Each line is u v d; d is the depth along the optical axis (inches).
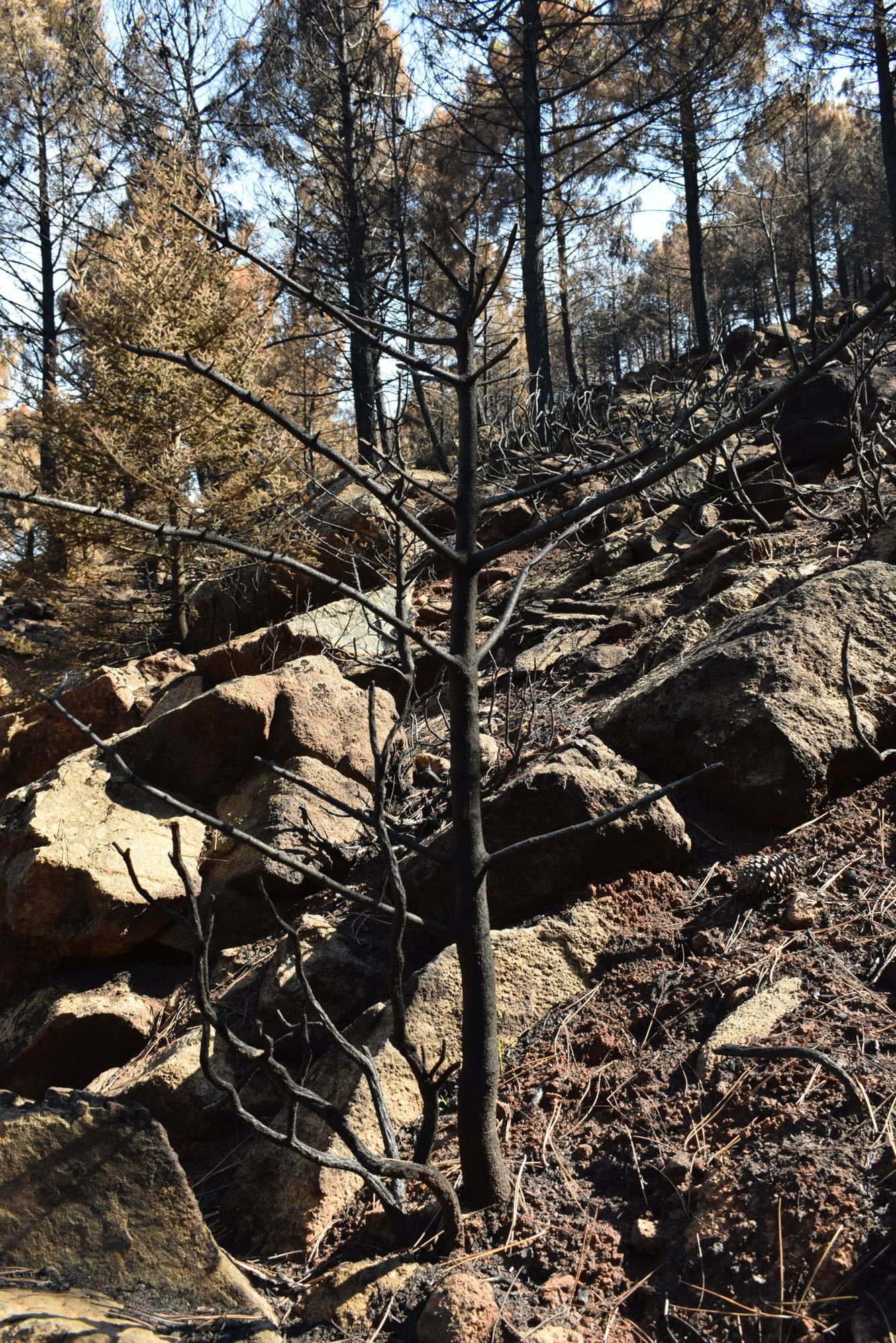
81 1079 143.9
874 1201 77.1
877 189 1369.3
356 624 271.9
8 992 162.4
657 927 121.9
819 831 128.8
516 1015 114.3
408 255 572.7
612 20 625.0
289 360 577.6
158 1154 92.8
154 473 377.1
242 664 271.4
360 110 629.9
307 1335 84.2
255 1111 118.0
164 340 374.0
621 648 209.5
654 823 128.6
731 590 191.2
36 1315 79.8
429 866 134.0
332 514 339.0
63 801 165.8
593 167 785.6
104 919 152.3
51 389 412.5
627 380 665.6
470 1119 90.4
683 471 297.1
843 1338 70.0
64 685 77.4
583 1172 93.9
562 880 129.0
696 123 698.2
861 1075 88.7
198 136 642.8
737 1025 100.4
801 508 233.1
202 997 74.5
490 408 342.6
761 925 116.0
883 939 106.4
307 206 606.9
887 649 147.9
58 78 690.8
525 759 159.0
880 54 748.0
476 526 97.9
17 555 485.7
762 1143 87.0
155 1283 87.9
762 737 132.6
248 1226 103.3
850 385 286.4
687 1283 79.7
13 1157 92.4
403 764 176.1
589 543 308.7
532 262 612.4
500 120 717.3
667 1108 96.3
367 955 133.1
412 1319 82.7
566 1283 82.3
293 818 156.4
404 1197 95.9
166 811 169.5
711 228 916.0
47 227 693.9
